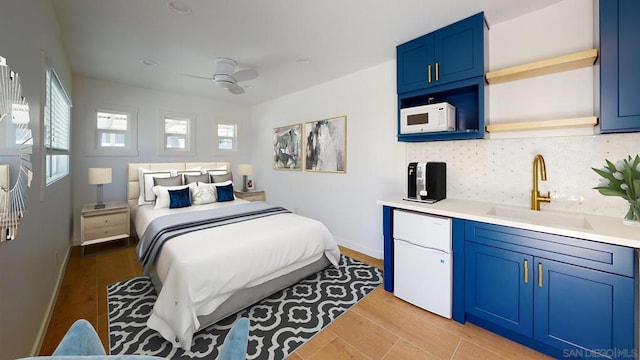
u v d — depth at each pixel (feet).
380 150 10.69
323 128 13.05
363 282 8.78
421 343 5.87
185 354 5.47
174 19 7.23
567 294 5.06
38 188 5.43
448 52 7.48
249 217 9.50
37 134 5.31
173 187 12.05
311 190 13.93
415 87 8.23
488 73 6.91
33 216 5.09
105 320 6.58
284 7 6.70
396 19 7.22
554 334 5.23
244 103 17.56
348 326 6.46
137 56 9.71
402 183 9.98
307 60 10.15
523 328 5.60
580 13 6.23
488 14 6.97
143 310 7.03
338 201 12.55
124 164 13.47
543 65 6.14
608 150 5.98
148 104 14.08
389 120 10.35
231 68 10.14
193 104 15.69
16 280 4.20
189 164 15.23
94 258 10.70
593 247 4.77
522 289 5.60
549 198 6.58
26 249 4.68
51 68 6.57
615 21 5.21
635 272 4.42
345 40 8.50
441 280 6.77
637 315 4.42
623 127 5.15
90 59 9.98
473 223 6.28
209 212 10.01
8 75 3.62
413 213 7.35
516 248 5.64
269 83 13.05
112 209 11.57
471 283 6.36
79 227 12.23
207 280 5.86
